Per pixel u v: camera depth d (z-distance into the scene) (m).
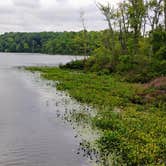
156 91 33.50
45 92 39.06
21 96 35.81
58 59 140.50
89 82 46.62
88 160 16.81
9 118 25.25
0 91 39.22
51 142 19.56
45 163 16.39
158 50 54.22
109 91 38.56
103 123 22.78
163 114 26.72
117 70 57.28
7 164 16.17
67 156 17.36
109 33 73.50
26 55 191.62
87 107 29.64
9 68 83.12
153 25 59.94
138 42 64.94
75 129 22.30
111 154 17.41
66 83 45.47
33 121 24.44
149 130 21.19
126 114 25.94
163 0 59.06
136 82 46.19
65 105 30.66
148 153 16.72
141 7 62.75
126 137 19.52
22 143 19.30
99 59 67.25
